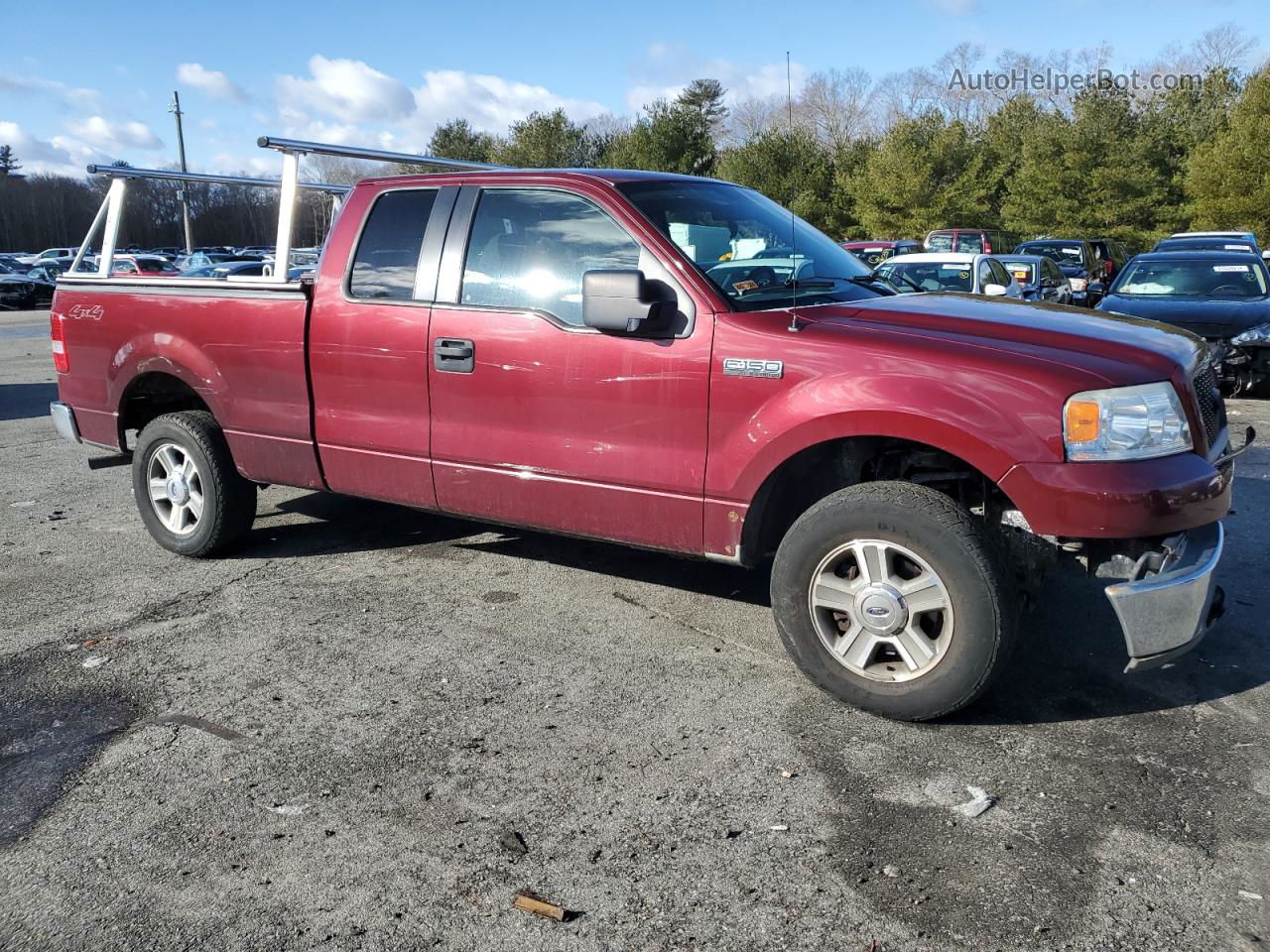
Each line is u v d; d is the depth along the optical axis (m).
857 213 40.22
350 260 4.56
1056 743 3.34
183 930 2.50
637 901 2.59
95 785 3.16
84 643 4.28
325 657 4.09
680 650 4.13
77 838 2.89
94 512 6.47
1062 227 39.72
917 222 38.84
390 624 4.44
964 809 2.96
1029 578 3.49
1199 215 36.00
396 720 3.56
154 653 4.17
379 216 4.53
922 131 40.22
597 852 2.79
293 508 6.39
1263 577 4.89
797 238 4.51
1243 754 3.24
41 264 38.50
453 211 4.32
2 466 7.93
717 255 3.96
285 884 2.67
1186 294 11.41
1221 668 3.87
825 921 2.50
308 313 4.64
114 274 5.46
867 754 3.29
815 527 3.47
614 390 3.86
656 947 2.42
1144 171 38.59
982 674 3.28
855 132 42.06
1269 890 2.58
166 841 2.87
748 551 3.74
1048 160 40.41
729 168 39.19
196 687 3.84
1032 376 3.18
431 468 4.42
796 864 2.72
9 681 3.91
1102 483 3.10
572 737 3.42
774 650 4.12
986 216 41.09
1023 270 13.06
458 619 4.49
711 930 2.47
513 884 2.66
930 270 10.89
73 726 3.55
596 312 3.68
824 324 3.56
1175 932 2.44
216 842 2.86
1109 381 3.16
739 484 3.64
